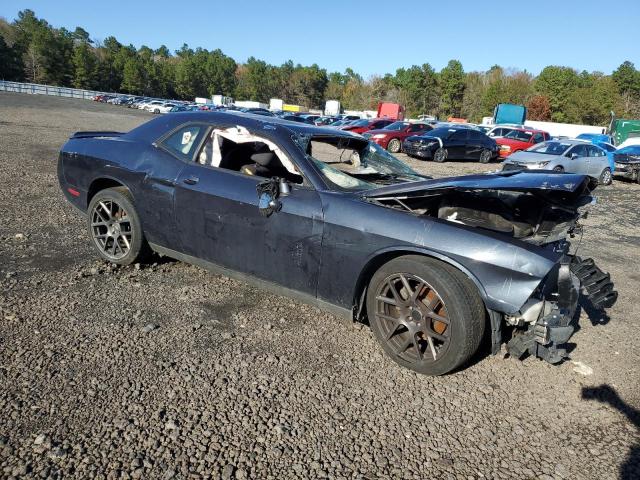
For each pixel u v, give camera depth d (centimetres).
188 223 383
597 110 7962
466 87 9731
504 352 347
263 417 256
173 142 406
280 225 338
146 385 273
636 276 569
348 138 408
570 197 306
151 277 427
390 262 308
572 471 237
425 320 299
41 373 275
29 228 546
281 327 357
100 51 11419
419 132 2212
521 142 2150
